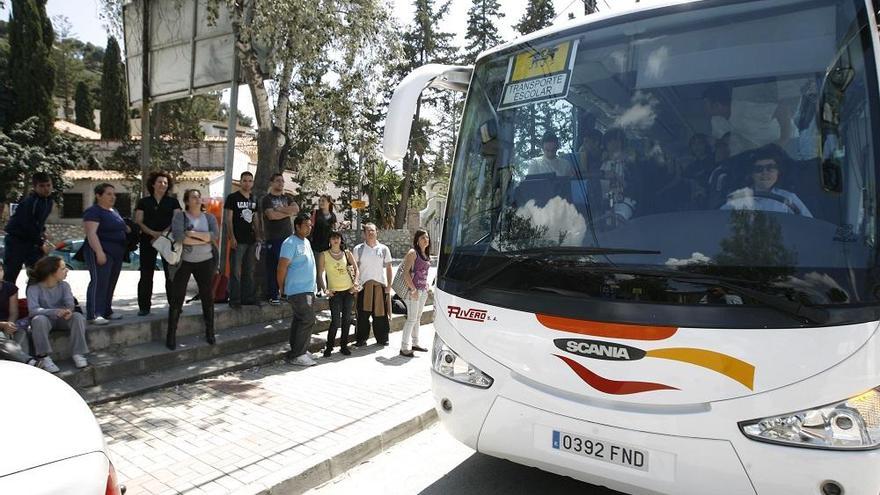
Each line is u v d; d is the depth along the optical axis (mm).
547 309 2992
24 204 6371
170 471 3961
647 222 2939
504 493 3865
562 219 3221
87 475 1719
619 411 2725
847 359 2361
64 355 5633
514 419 3082
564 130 3416
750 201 2740
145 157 9664
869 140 2578
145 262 6723
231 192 8203
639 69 3242
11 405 1912
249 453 4270
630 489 2777
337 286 7371
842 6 2779
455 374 3383
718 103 2969
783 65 2859
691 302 2641
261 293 8203
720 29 3068
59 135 27875
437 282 3676
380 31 9344
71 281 10570
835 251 2496
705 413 2537
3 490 1547
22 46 28938
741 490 2504
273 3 7484
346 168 26516
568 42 3539
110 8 9953
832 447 2342
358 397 5660
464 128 3979
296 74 9055
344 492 3941
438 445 4785
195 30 8859
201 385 5934
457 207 3783
